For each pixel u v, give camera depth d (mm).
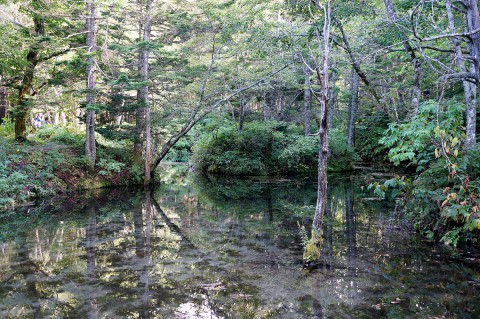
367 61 14078
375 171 18984
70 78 12820
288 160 18625
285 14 10961
